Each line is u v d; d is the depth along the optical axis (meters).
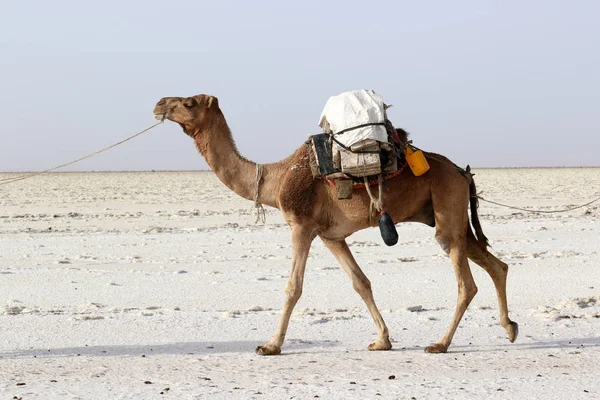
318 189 11.23
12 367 9.92
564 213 36.38
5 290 15.98
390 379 9.29
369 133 10.83
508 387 8.85
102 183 95.25
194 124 11.66
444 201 11.20
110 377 9.41
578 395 8.50
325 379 9.28
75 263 20.20
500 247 22.80
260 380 9.24
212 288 16.17
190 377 9.41
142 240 25.42
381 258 20.70
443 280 17.00
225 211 40.19
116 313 13.50
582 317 13.16
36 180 110.31
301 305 14.38
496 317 13.24
